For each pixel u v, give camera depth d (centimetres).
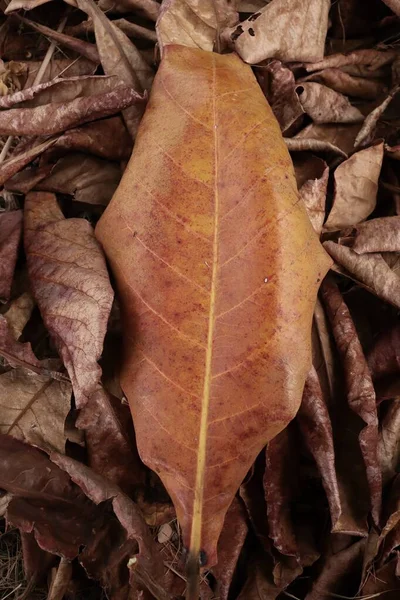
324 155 47
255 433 41
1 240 44
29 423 46
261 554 48
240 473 41
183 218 41
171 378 41
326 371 45
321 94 47
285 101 46
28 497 45
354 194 46
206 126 41
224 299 40
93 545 46
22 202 48
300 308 40
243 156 41
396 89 48
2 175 44
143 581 44
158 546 47
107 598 48
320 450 44
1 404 46
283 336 40
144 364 41
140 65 46
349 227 46
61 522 46
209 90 41
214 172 41
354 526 45
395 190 47
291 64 47
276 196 40
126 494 46
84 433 47
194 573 41
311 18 46
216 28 45
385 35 50
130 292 42
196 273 40
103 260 42
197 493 41
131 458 47
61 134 45
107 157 46
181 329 41
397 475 46
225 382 40
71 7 50
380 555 46
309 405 45
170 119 42
